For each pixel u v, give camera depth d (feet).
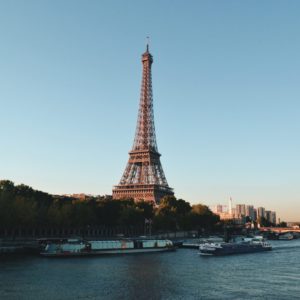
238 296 279.49
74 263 435.12
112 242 553.64
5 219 557.74
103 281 327.88
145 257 517.96
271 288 307.99
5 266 400.47
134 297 274.98
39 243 548.31
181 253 590.14
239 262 482.69
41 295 276.41
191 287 310.04
